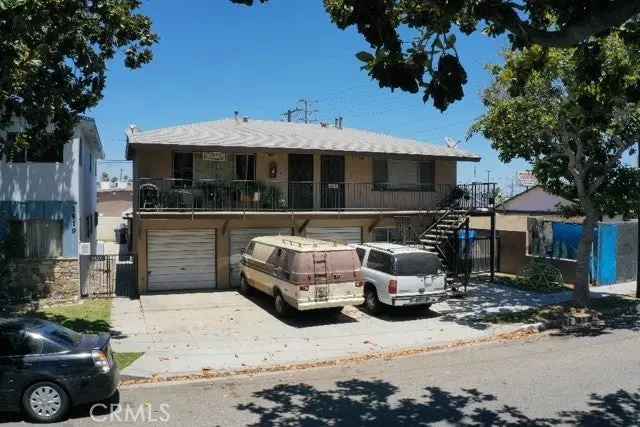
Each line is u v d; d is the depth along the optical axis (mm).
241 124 24516
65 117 12695
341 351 12516
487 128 16672
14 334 8258
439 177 24125
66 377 8039
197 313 16406
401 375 10656
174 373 10719
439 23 5809
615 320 15938
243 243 20938
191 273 20328
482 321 15492
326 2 7918
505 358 11859
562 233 22438
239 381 10344
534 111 15211
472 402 8922
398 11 6566
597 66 7004
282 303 15820
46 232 17953
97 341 8664
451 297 19016
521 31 5375
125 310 16812
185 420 8156
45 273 17812
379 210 22469
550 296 19141
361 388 9812
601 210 16609
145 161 19922
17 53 10266
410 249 16500
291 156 21875
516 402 8883
